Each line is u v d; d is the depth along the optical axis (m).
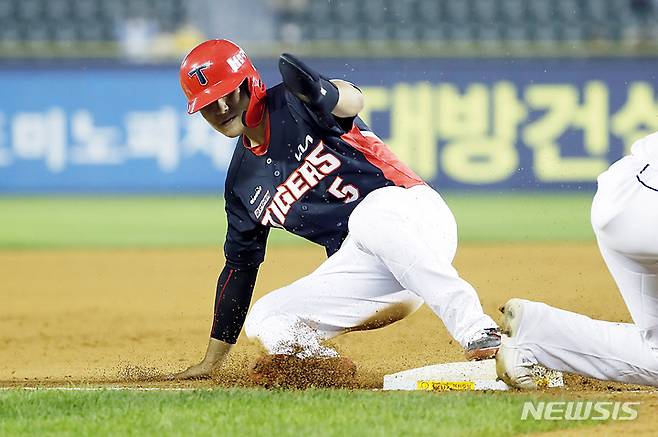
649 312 16.92
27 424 15.38
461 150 59.22
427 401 16.44
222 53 17.47
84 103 60.12
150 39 69.75
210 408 16.06
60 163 60.44
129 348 24.94
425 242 17.38
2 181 60.66
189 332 27.28
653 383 17.22
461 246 44.75
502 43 64.38
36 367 22.34
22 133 60.34
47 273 39.50
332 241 18.59
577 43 62.34
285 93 17.59
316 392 17.25
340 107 16.69
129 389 18.14
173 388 18.45
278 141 17.75
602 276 35.38
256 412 15.72
